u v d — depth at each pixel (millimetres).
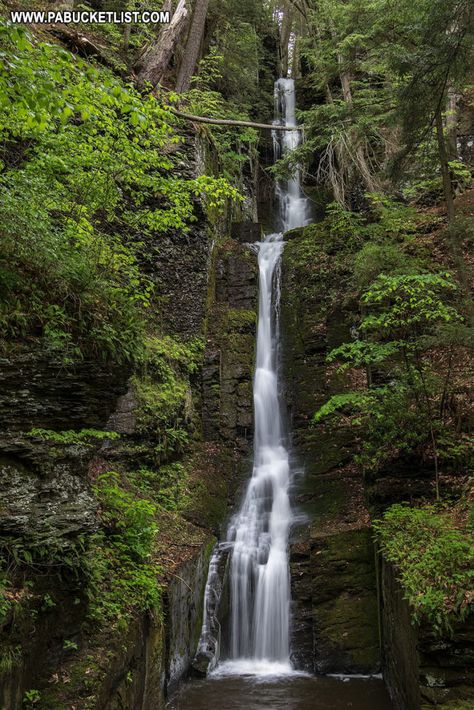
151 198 12055
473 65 11133
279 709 6988
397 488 8547
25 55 4918
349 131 15828
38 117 5277
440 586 6051
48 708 4285
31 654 4383
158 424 10211
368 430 9250
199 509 10086
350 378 12359
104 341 5574
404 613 6379
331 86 23562
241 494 11086
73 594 5141
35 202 6426
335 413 11945
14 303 4957
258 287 14742
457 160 15898
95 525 5184
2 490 4461
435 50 9523
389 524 7855
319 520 9914
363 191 17812
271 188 23203
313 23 19359
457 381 9227
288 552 9547
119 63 13242
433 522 7285
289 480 11281
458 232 10734
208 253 13820
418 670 5703
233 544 9883
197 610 8594
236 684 7816
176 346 12133
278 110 25078
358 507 9828
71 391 5246
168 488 10062
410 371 8984
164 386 10891
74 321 5375
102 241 7945
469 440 8523
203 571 9000
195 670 8062
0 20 4613
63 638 4918
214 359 12789
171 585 7355
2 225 5191
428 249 12250
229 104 20688
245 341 13383
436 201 14641
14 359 4773
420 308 9227
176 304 12742
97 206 7805
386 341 9938
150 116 7633
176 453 10891
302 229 16062
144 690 6223
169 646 7184
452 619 5688
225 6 20062
